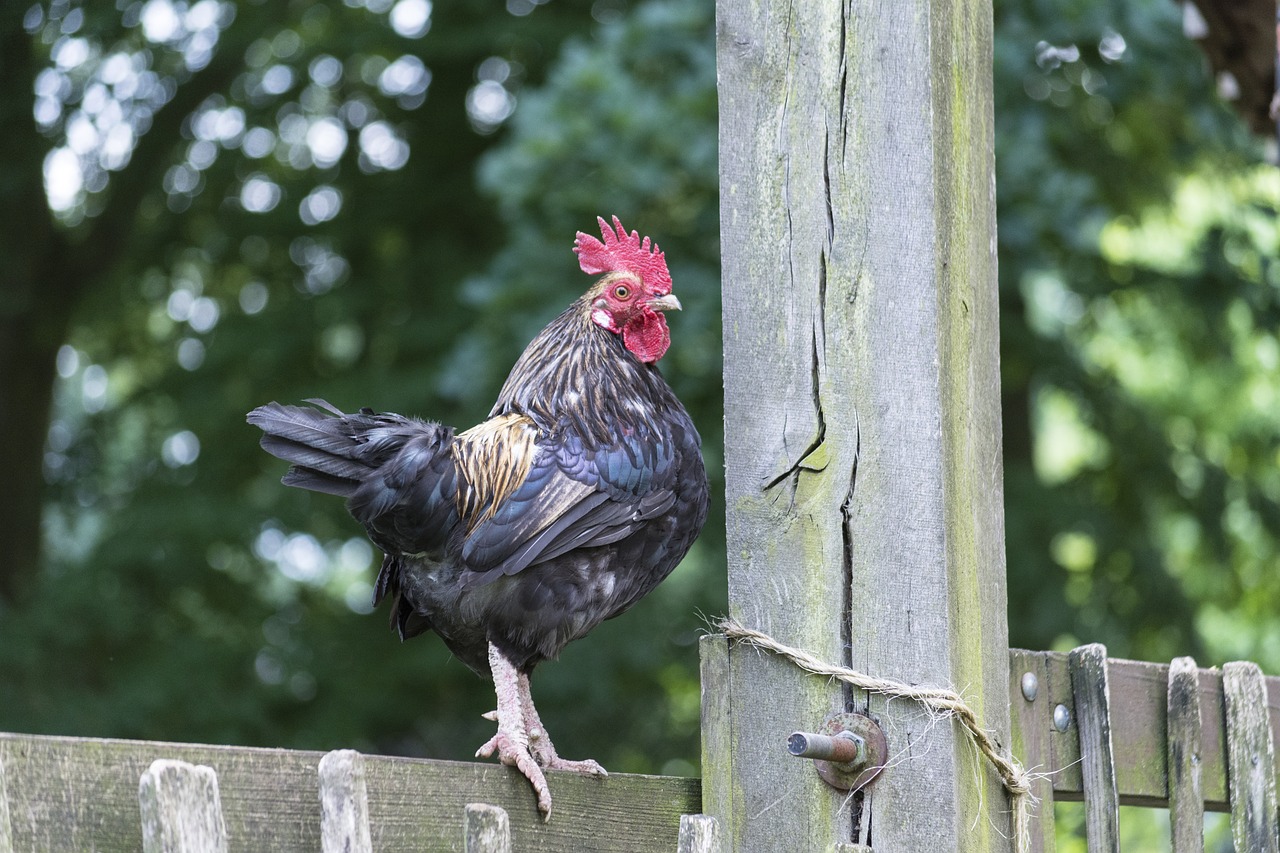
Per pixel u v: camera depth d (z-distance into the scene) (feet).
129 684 38.88
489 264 36.52
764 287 11.43
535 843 10.49
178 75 45.85
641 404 13.19
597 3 40.14
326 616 43.88
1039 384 40.22
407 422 12.81
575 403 12.90
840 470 11.02
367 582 48.39
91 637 39.99
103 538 42.29
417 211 42.93
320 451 12.27
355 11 44.37
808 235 11.30
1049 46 32.81
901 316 10.96
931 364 10.82
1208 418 46.83
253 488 43.93
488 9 40.70
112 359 52.26
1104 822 11.53
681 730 42.06
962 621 10.73
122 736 37.60
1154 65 33.53
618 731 41.29
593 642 36.63
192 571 41.34
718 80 11.73
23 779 7.54
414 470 12.25
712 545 34.24
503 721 11.83
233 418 42.93
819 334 11.19
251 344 42.75
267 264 46.60
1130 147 38.45
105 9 42.32
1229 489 41.42
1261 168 37.76
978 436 11.17
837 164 11.25
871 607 10.82
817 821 10.88
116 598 40.55
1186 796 12.11
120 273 47.52
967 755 10.60
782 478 11.22
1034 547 36.60
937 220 10.96
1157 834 35.45
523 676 12.84
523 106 31.78
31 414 47.67
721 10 11.76
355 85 45.60
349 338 45.93
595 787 11.09
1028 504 37.14
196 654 39.99
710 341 30.71
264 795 8.57
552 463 12.48
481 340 32.22
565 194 30.91
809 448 11.14
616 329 13.57
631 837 11.29
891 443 10.89
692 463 13.32
